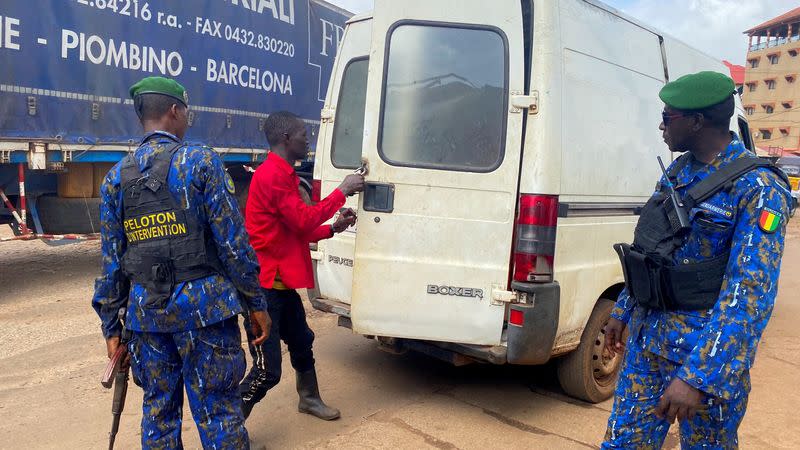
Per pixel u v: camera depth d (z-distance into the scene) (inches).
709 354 74.7
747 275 75.2
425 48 133.5
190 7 289.3
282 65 351.3
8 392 154.9
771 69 2256.4
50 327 206.2
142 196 93.7
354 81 178.9
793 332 229.8
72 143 245.6
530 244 128.0
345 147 179.5
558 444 134.0
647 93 171.9
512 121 129.5
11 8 220.4
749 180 78.4
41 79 232.4
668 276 83.5
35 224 261.1
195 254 94.3
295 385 163.0
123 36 261.1
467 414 148.3
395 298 135.4
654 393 89.0
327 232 135.5
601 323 155.2
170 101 100.3
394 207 133.8
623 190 159.9
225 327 98.3
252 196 124.7
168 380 99.7
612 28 156.9
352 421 142.9
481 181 131.0
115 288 99.3
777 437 141.5
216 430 98.7
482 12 131.4
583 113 141.8
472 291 132.8
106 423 139.5
